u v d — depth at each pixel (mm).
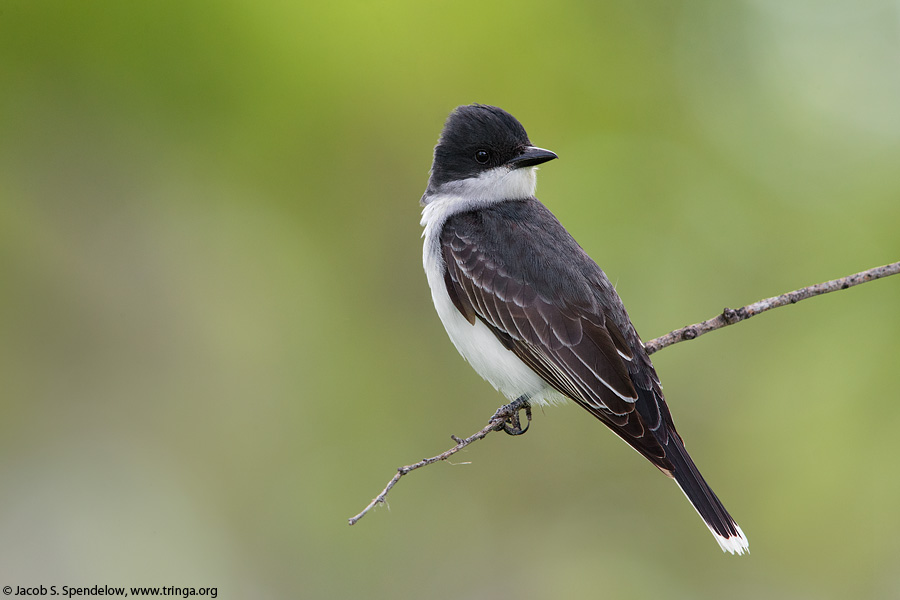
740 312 8734
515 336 9133
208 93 12766
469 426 12547
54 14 12305
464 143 9961
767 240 12922
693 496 8258
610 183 13398
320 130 13094
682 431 12453
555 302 9039
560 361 8883
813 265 12617
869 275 8477
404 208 13195
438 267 9695
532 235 9453
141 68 12617
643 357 8883
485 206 9859
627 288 13195
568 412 12508
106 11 12383
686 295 13031
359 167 13227
